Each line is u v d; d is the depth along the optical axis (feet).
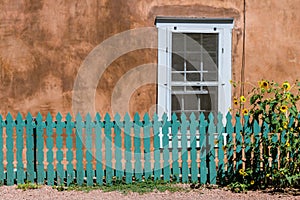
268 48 33.83
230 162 29.45
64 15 32.86
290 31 33.96
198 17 33.27
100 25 32.96
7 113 32.86
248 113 29.09
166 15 33.14
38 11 32.83
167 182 29.78
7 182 29.84
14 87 32.91
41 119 29.63
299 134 28.45
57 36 32.86
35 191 28.55
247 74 33.71
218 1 33.47
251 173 28.84
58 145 29.66
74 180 29.86
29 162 29.73
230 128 29.35
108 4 32.99
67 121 29.60
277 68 33.91
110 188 29.04
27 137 29.68
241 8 33.63
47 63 32.94
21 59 32.86
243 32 33.65
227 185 29.32
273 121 28.19
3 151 30.22
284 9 33.88
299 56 33.91
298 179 29.12
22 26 32.83
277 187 29.09
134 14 33.04
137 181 29.84
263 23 33.78
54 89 32.99
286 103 28.19
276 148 28.73
